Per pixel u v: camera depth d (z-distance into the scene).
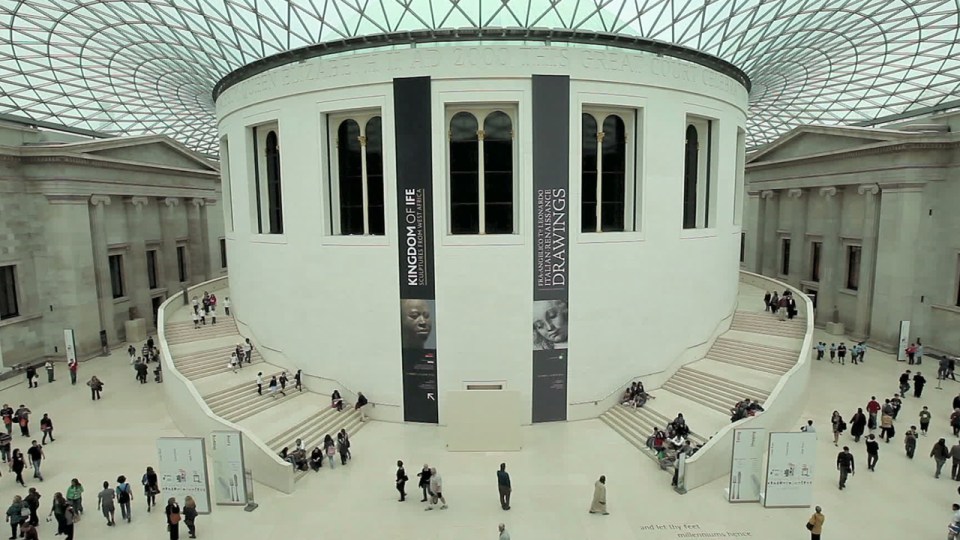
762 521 16.16
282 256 25.23
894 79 37.22
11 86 34.25
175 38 30.09
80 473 19.67
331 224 24.38
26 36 29.66
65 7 27.56
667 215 24.53
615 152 24.08
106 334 35.91
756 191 47.75
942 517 16.25
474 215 22.94
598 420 23.70
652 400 23.98
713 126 26.89
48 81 34.62
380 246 22.69
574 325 23.03
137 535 15.86
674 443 19.53
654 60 23.19
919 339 31.56
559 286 22.62
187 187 45.09
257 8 27.25
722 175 27.59
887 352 33.50
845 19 29.66
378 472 19.42
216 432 16.94
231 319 32.34
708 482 18.53
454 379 22.86
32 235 33.12
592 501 17.00
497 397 20.86
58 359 33.94
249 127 26.45
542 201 22.06
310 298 24.50
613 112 23.64
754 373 25.09
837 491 17.81
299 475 19.19
